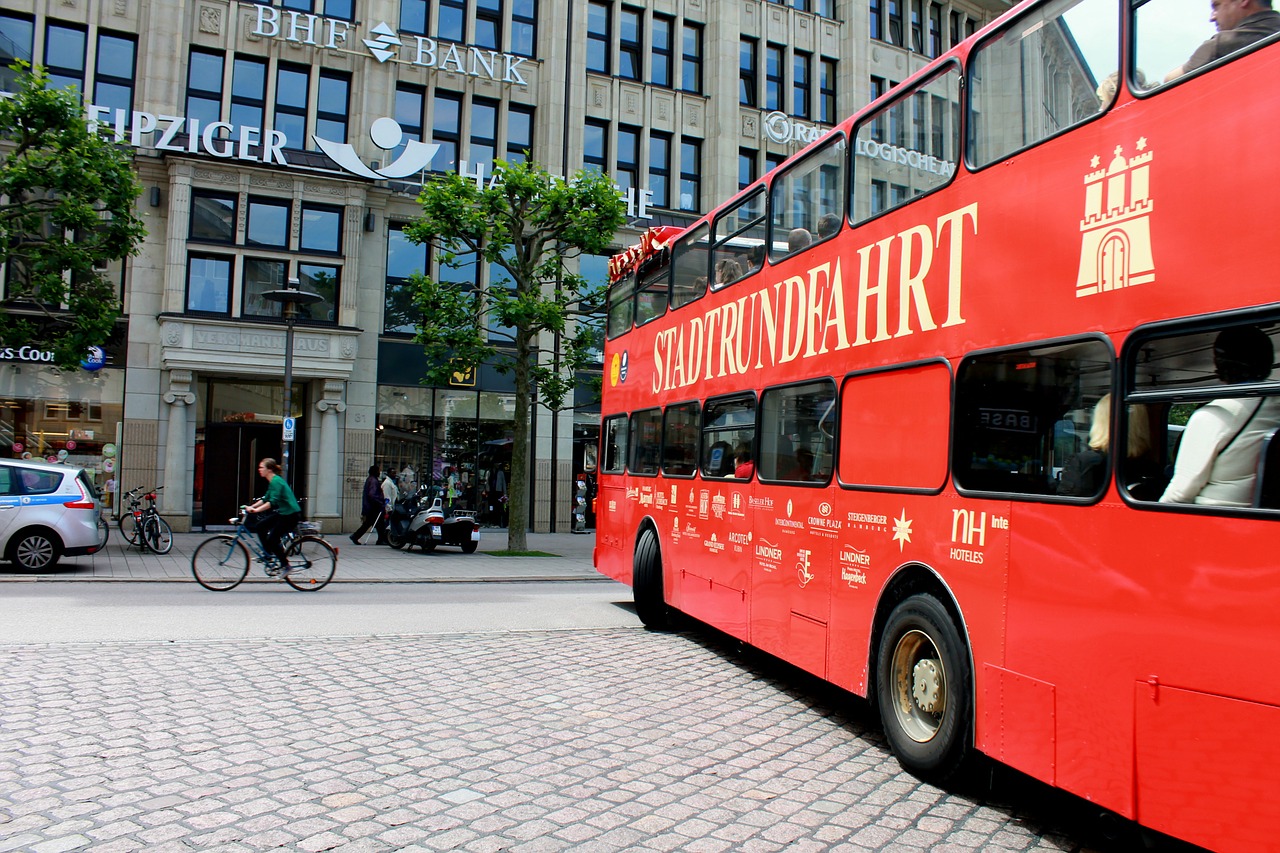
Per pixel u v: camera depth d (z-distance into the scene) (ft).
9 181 52.85
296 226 80.94
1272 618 10.87
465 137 90.43
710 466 29.76
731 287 28.76
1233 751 11.24
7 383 73.87
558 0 93.91
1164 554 12.37
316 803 15.31
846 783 17.34
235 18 81.87
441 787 16.29
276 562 44.21
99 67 78.64
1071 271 14.49
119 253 57.88
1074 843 14.61
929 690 17.56
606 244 68.44
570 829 14.53
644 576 34.99
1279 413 11.06
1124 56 13.82
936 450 17.61
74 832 13.85
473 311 67.41
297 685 23.68
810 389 23.03
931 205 18.37
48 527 47.37
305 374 79.41
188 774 16.60
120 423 76.59
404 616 36.50
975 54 17.42
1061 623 14.12
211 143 78.28
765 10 103.09
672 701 23.57
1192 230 12.33
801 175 24.40
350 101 85.61
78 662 25.49
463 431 88.79
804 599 22.70
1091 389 13.92
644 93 98.02
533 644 30.99
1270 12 11.76
